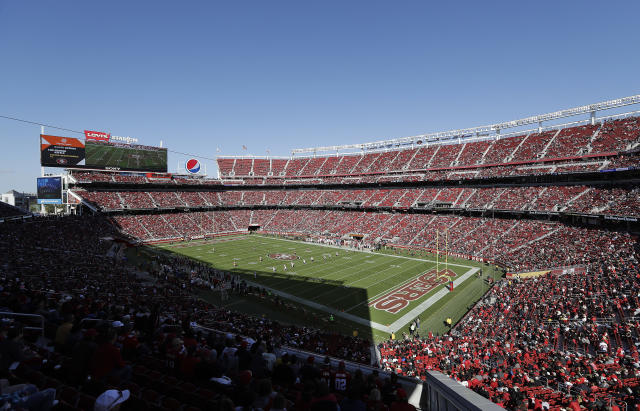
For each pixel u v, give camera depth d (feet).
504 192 228.84
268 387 20.39
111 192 279.08
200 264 173.78
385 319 110.93
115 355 25.23
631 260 121.49
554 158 215.31
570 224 184.75
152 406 24.03
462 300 128.26
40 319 40.60
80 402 23.00
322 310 117.50
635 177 175.63
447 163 280.10
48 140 233.55
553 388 51.88
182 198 317.01
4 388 19.53
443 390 22.80
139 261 175.32
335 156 380.58
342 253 216.13
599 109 218.59
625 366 58.95
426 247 220.02
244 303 121.90
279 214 334.03
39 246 148.05
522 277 144.56
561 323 85.35
